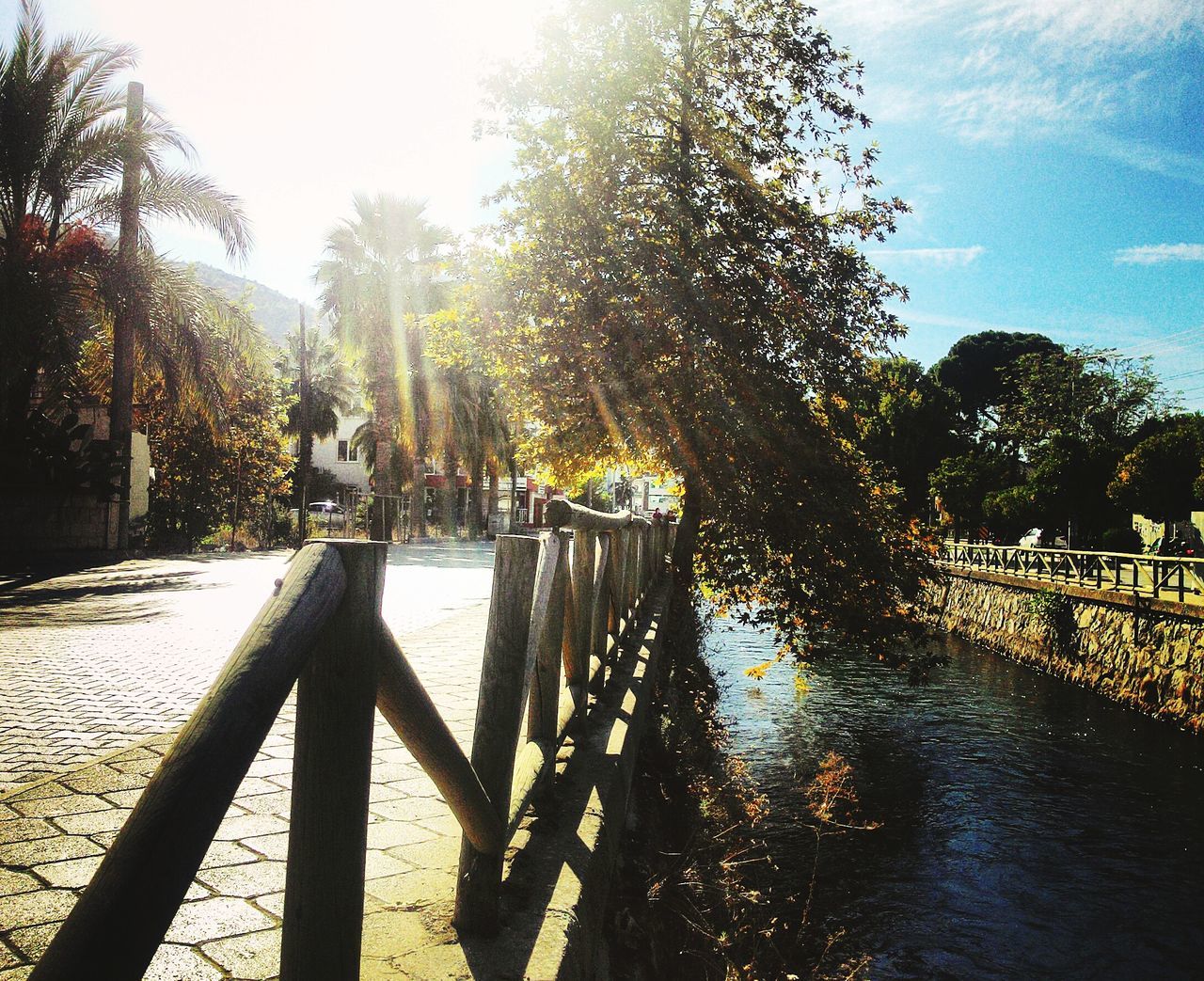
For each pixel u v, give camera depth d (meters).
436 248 28.81
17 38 15.01
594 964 2.25
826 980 5.20
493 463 38.94
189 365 17.31
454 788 1.60
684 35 11.91
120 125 15.90
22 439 15.66
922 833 9.26
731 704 14.50
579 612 4.01
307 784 1.13
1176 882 8.42
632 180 11.59
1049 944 7.05
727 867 4.93
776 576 11.77
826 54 11.58
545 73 11.06
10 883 2.16
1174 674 14.62
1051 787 11.03
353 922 1.17
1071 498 28.36
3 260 14.74
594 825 2.71
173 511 23.36
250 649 0.88
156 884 0.68
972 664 20.69
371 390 31.75
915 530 12.06
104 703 4.46
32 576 12.64
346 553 1.13
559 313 11.52
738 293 11.10
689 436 11.09
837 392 11.28
